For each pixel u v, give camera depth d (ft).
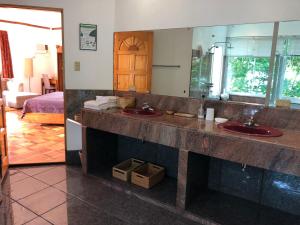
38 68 27.84
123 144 11.19
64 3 9.98
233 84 8.24
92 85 10.91
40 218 7.37
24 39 26.27
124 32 10.37
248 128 7.42
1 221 7.14
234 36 8.00
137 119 8.21
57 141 14.30
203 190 8.94
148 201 8.44
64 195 8.67
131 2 9.99
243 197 8.52
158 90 9.88
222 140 6.63
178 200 7.79
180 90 9.32
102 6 10.39
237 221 7.30
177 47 9.16
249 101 8.04
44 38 27.71
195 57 8.82
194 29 8.72
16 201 8.20
